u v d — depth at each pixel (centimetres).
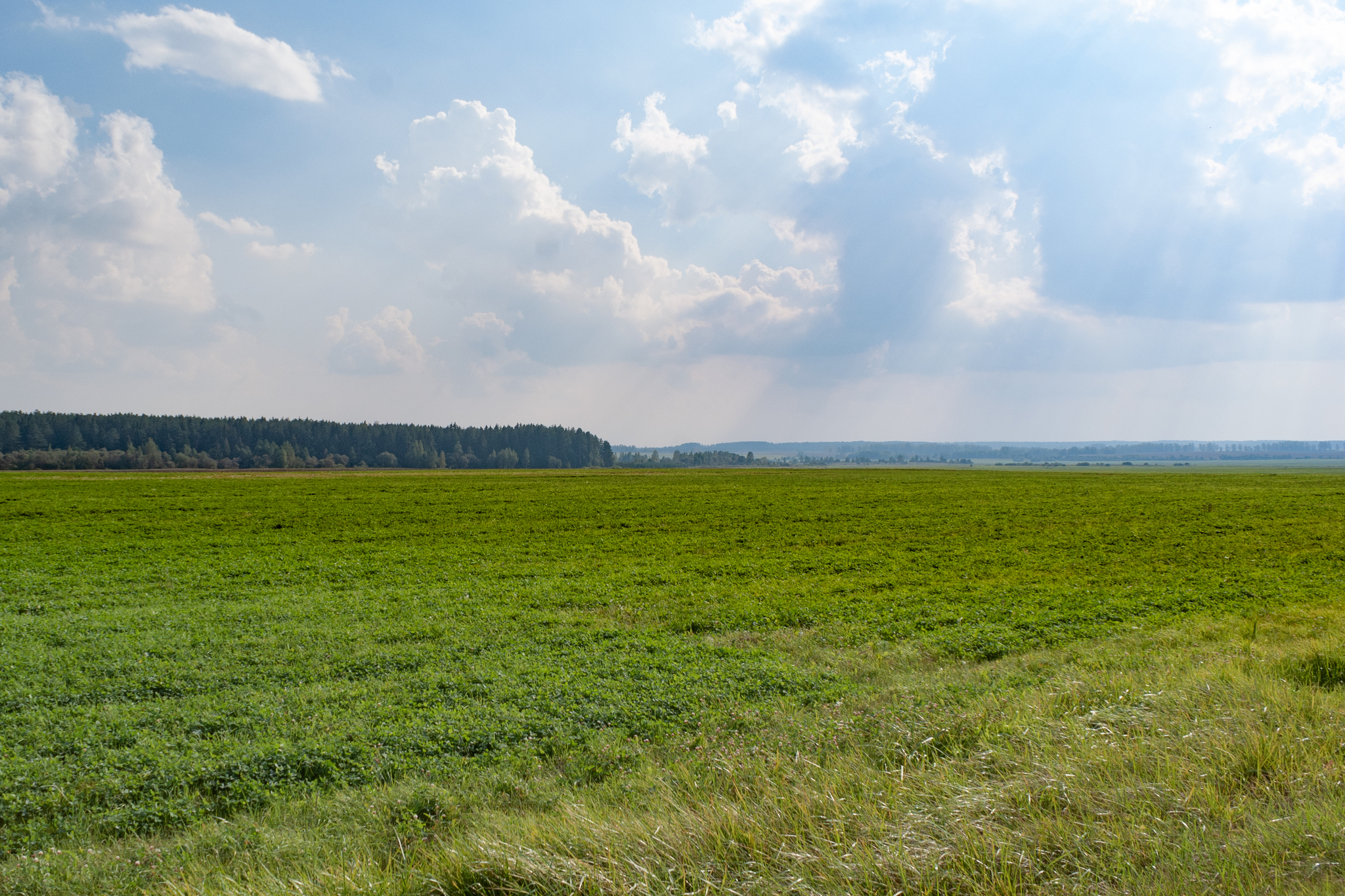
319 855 780
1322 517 4784
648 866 634
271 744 1123
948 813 688
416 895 641
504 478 9644
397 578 2842
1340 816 625
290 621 2042
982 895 566
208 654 1681
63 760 1085
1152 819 662
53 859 788
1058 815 673
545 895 615
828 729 1109
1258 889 541
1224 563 3141
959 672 1554
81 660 1600
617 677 1537
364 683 1498
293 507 5531
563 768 1073
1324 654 1270
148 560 3234
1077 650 1716
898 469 13162
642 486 7994
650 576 2884
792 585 2703
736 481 8962
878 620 2100
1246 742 816
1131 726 934
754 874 613
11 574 2778
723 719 1252
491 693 1427
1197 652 1567
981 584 2678
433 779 1028
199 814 930
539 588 2603
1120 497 6438
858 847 632
